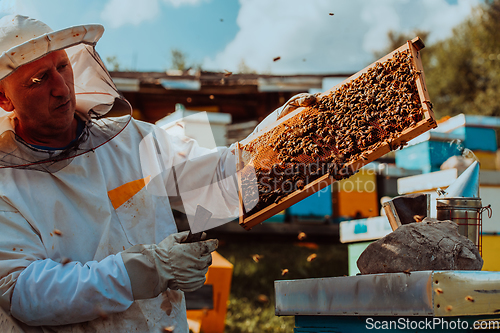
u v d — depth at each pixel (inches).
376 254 60.2
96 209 64.1
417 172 232.1
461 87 754.8
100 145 65.5
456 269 55.5
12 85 56.9
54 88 58.2
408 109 61.4
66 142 64.6
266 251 279.7
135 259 57.3
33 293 53.7
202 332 161.8
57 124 60.7
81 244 62.1
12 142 61.1
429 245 55.9
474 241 70.7
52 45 52.9
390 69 65.2
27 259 56.2
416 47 64.5
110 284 55.4
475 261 56.9
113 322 59.9
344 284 58.8
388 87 64.8
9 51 50.1
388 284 53.3
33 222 58.6
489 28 719.1
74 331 58.3
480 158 144.0
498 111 667.4
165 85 368.5
